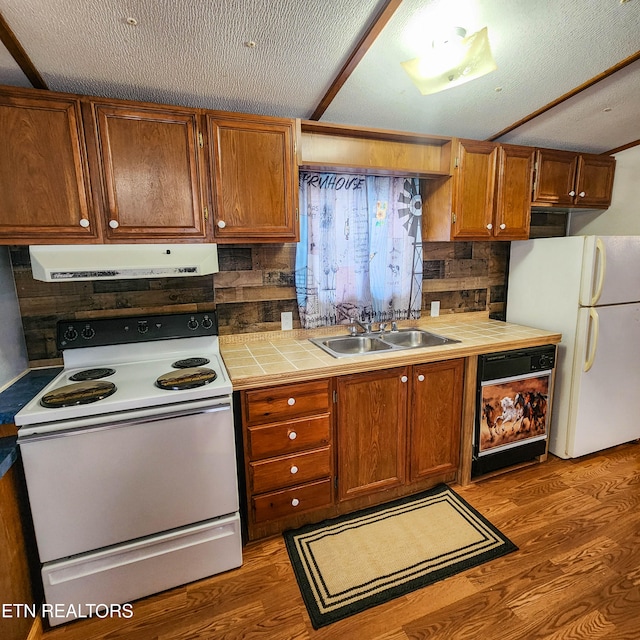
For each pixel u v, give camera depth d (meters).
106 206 1.62
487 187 2.43
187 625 1.48
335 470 2.00
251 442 1.79
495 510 2.10
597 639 1.39
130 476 1.50
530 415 2.43
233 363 1.93
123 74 1.59
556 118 2.31
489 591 1.59
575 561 1.74
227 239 1.85
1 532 1.26
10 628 1.26
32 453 1.36
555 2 1.40
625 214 2.85
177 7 1.28
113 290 2.00
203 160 1.75
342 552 1.82
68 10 1.24
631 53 1.71
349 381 1.95
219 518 1.69
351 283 2.44
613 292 2.42
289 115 2.05
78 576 1.48
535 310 2.74
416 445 2.18
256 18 1.36
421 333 2.62
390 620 1.48
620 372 2.58
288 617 1.50
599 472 2.45
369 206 2.38
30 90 1.46
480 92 1.98
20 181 1.49
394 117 2.17
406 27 1.45
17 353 1.78
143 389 1.60
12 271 1.80
